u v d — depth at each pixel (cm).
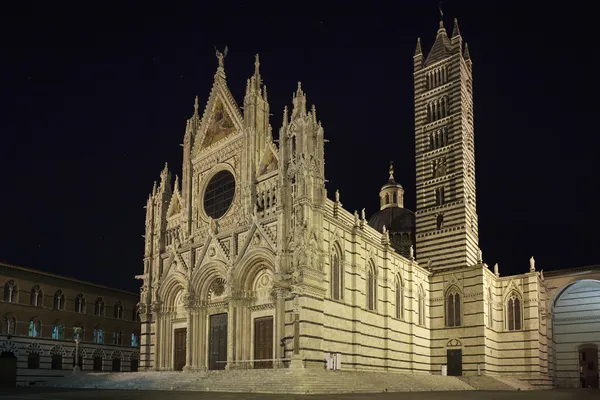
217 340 6988
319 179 6388
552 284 9700
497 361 8725
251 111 7294
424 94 9981
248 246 6700
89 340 9131
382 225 10244
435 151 9588
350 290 6744
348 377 5644
